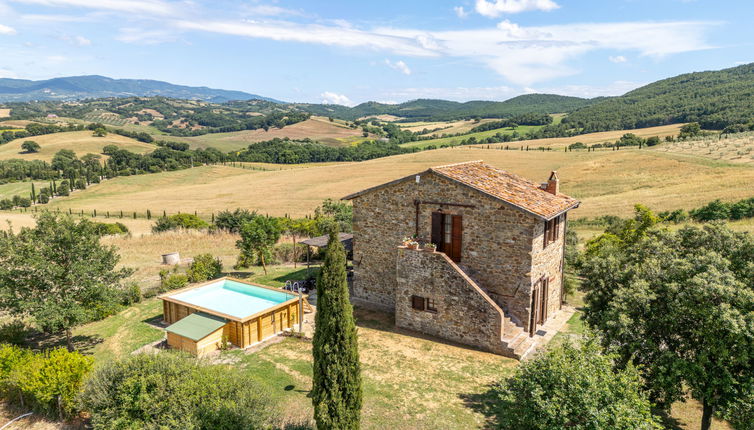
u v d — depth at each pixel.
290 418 13.78
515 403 11.27
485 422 13.77
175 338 19.34
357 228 24.11
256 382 13.83
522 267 18.81
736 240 14.55
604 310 15.03
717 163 71.94
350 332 11.41
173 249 42.56
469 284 18.77
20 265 18.27
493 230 19.36
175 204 81.25
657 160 79.25
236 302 22.80
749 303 11.80
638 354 13.51
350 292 25.84
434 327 20.02
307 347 19.56
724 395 12.12
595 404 9.85
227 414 11.66
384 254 23.22
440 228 20.92
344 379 11.32
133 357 13.88
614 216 52.72
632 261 16.47
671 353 12.51
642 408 10.36
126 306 25.91
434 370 17.03
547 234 20.45
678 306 12.49
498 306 18.81
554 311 22.95
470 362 17.62
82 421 14.41
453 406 14.62
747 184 58.38
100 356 19.47
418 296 20.34
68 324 18.56
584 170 81.94
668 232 16.78
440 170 20.70
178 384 12.56
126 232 54.56
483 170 23.42
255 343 19.98
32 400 15.15
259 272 32.75
